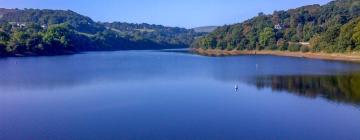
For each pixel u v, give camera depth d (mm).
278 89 73125
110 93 69250
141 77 93062
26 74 101000
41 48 192625
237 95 67000
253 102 60812
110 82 83938
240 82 83250
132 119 50094
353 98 62812
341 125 47750
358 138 43094
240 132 44719
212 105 58594
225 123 48344
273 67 116625
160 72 105000
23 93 70375
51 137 43094
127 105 58531
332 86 75250
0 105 60031
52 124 48281
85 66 126500
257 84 79938
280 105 58594
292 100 62125
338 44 156625
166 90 72500
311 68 110938
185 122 48688
